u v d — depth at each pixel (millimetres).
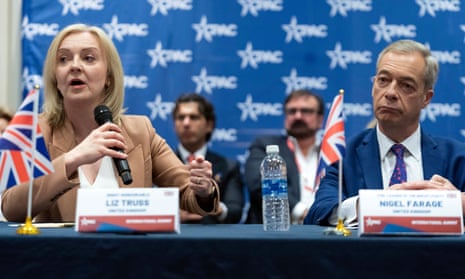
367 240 3102
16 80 8305
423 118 8414
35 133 3674
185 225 4410
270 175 4434
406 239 3133
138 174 4832
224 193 7750
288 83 8391
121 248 3078
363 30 8414
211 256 3072
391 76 4793
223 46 8383
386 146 4961
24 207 4254
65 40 4832
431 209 3355
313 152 7922
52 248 3084
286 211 4078
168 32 8336
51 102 4938
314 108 7930
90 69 4750
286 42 8398
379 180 4879
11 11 8344
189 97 8023
